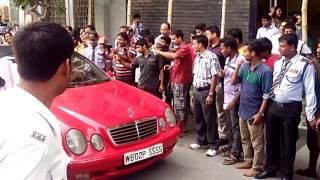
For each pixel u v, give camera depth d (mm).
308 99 4031
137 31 9219
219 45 5617
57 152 1295
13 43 1355
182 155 5312
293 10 10320
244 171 4719
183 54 5793
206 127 5465
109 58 7043
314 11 10383
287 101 4094
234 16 8539
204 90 5270
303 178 4516
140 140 4227
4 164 1161
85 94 4609
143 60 6168
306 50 4977
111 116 4125
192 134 6191
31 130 1210
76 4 11984
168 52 6141
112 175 3994
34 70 1337
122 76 6598
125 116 4191
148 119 4355
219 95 5223
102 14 11227
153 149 4309
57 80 1397
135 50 6578
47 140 1236
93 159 3818
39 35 1343
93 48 7090
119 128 4059
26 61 1330
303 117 5836
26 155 1173
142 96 4832
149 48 6500
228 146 5434
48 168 1241
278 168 4477
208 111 5262
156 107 4625
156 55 6113
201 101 5316
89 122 3977
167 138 4504
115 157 3951
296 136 4234
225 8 8383
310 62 4043
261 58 4359
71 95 4520
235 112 4879
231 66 4863
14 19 15195
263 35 7301
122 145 4059
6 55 4906
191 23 9344
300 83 4062
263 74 4281
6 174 1146
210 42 5691
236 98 4805
